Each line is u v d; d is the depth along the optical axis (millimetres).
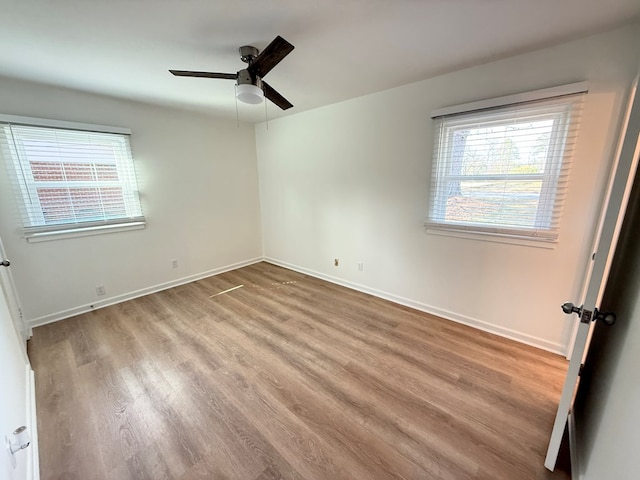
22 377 1711
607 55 1683
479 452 1391
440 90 2371
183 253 3727
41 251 2631
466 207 2418
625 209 1333
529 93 1940
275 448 1426
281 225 4316
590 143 1808
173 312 2924
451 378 1906
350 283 3559
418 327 2568
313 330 2543
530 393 1766
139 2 1358
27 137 2455
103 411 1665
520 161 2092
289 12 1458
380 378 1917
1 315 1505
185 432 1522
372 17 1507
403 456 1378
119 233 3121
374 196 3064
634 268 1048
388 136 2805
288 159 3928
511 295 2303
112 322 2719
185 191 3635
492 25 1593
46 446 1445
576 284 2002
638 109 911
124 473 1315
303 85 2584
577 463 1236
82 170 2789
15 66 2080
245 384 1878
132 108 3041
